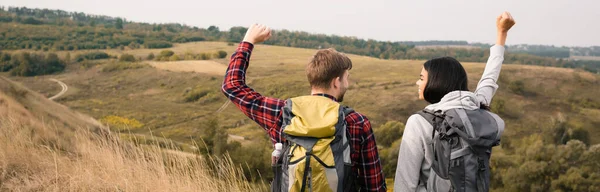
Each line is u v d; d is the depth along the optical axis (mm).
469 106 1747
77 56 155250
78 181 3289
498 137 1688
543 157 45125
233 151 27531
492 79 2045
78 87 128250
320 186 1583
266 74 127250
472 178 1654
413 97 97750
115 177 3389
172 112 103438
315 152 1581
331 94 1808
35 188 3264
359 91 103625
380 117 88812
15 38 183875
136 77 132250
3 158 3664
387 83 108938
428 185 1766
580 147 44062
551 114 91625
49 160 3809
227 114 100375
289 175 1625
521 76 109562
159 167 3408
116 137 4004
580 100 97062
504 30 2137
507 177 45719
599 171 42156
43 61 142250
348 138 1678
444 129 1692
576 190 40719
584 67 180875
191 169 3432
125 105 110125
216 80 125688
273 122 1791
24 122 5930
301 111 1675
